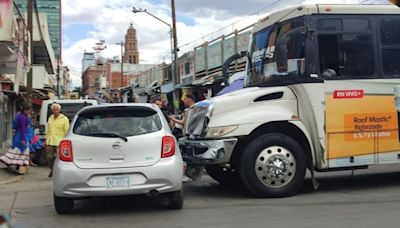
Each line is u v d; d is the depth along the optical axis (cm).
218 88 1583
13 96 2830
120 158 756
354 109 907
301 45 902
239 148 898
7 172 1354
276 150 877
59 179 751
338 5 914
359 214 734
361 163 909
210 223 707
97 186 748
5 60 1659
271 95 900
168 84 3947
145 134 768
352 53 914
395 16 942
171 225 703
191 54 3716
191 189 1027
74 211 827
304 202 834
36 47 4594
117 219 755
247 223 700
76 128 781
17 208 865
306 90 894
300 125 888
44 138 1609
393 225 665
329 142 896
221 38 3052
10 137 2855
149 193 754
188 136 952
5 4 1437
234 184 1064
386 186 978
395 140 925
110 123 779
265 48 982
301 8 908
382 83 921
